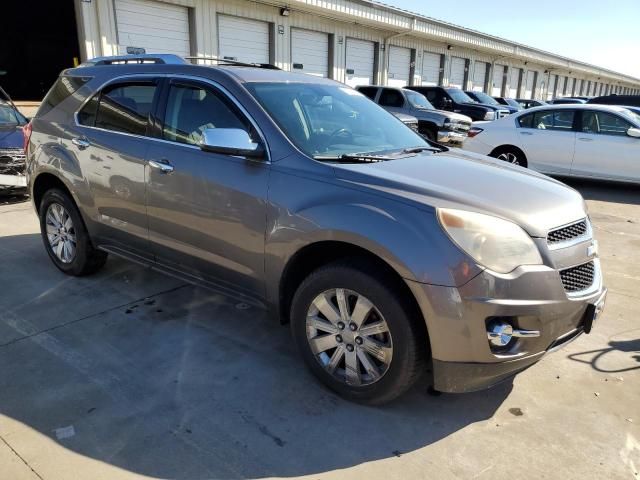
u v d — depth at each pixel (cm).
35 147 456
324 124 342
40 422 263
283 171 294
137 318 383
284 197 289
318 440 257
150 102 370
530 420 276
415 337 254
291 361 328
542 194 287
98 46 1187
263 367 321
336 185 276
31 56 2273
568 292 263
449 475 236
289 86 356
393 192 262
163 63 378
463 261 238
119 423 265
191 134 343
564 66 3909
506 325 244
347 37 1883
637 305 428
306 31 1719
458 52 2652
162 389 295
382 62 2091
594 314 273
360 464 242
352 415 277
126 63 412
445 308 240
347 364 281
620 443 259
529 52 3253
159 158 352
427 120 1391
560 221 268
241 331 367
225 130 297
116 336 355
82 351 334
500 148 1023
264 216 298
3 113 791
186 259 353
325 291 280
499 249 244
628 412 284
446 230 243
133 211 377
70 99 432
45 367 314
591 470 240
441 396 296
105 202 397
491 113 1628
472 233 242
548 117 980
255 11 1516
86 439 252
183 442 252
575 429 269
